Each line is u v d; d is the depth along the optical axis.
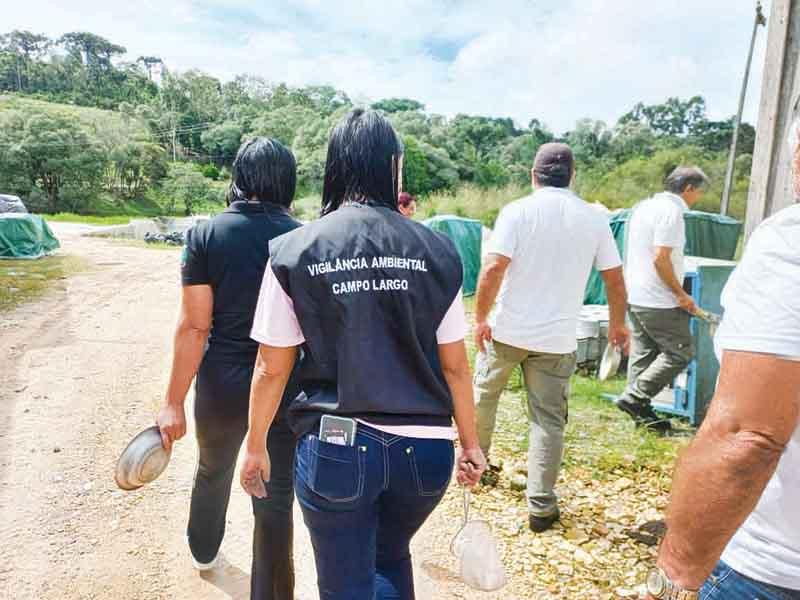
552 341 3.01
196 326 2.10
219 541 2.64
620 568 2.75
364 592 1.56
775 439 0.98
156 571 2.69
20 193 69.06
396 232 1.56
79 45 139.38
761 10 16.98
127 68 144.00
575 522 3.15
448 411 1.60
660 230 4.11
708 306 4.57
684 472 1.08
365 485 1.49
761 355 0.99
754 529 1.18
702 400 4.61
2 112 71.00
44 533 2.95
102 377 5.57
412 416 1.52
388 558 1.71
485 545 2.28
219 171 90.81
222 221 2.08
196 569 2.70
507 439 4.21
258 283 2.07
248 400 2.12
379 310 1.50
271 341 1.56
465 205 36.97
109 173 76.81
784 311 0.97
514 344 3.07
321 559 1.59
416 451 1.52
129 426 4.38
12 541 2.87
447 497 3.42
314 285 1.49
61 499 3.29
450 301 1.58
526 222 2.99
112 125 80.00
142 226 29.95
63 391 5.11
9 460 3.73
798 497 1.12
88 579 2.61
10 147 67.94
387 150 1.62
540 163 3.12
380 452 1.49
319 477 1.50
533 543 2.96
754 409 0.99
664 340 4.33
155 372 5.81
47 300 9.73
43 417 4.49
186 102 116.38
